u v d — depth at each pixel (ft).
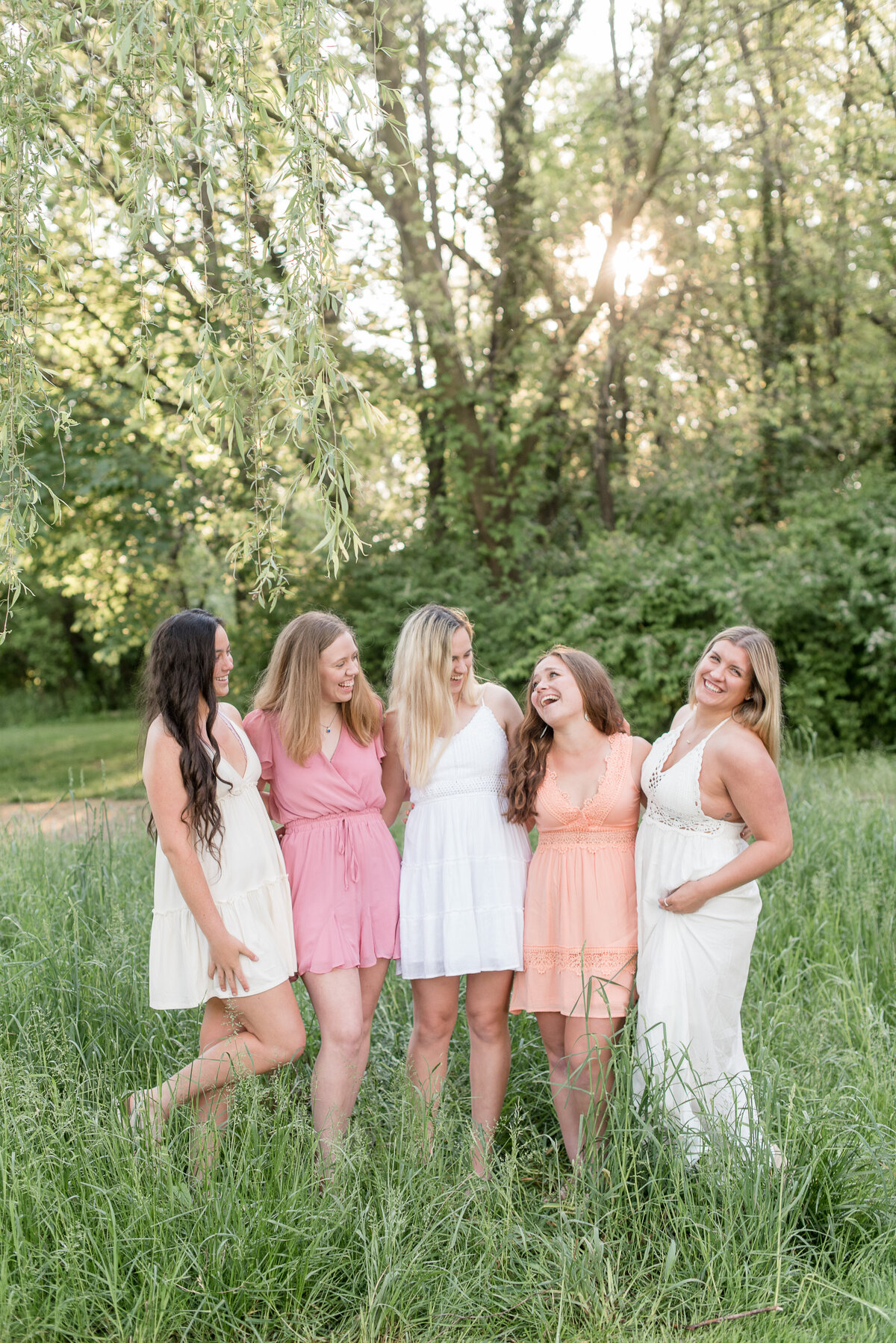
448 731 9.93
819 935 13.94
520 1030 11.37
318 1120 9.19
